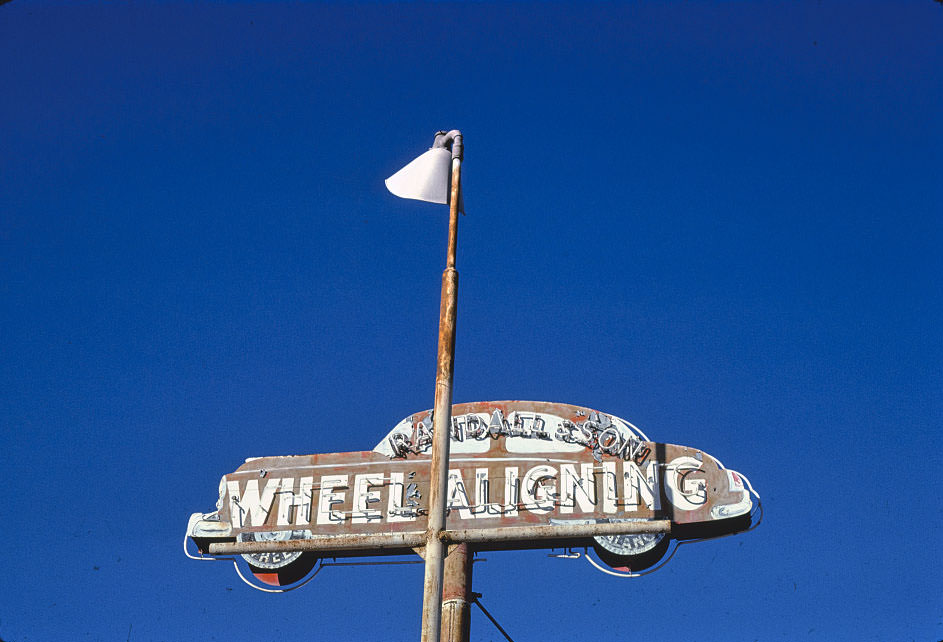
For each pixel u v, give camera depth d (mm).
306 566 23438
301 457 24781
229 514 24281
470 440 24234
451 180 14062
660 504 23156
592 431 24062
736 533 23109
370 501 24000
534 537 11945
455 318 12828
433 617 11164
